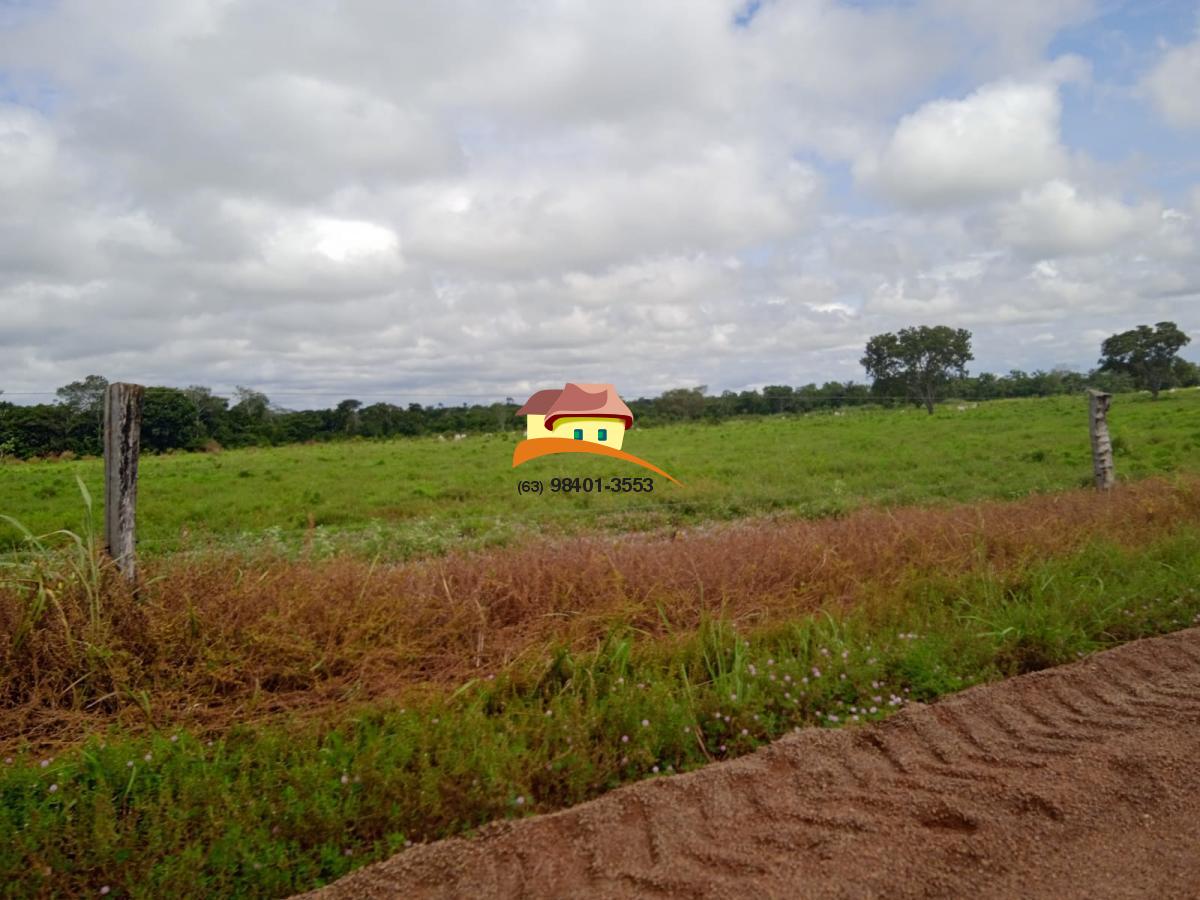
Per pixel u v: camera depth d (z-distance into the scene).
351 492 13.62
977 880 2.76
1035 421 25.22
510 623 5.46
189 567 5.08
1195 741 3.67
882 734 3.81
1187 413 25.02
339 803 3.19
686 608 5.68
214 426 25.53
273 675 4.52
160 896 2.75
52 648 4.26
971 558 6.80
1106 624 5.25
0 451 20.30
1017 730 3.87
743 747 3.87
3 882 2.74
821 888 2.71
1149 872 2.79
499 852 2.94
